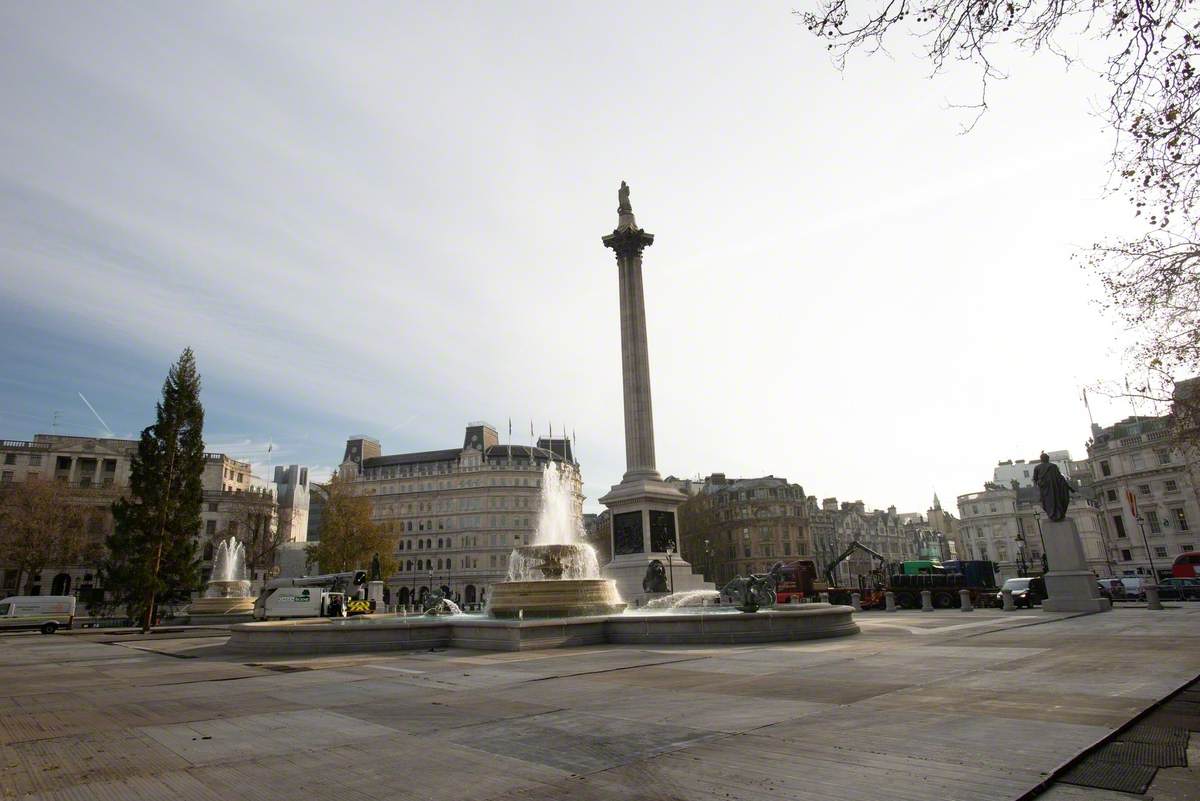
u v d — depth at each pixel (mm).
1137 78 8938
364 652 21547
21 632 43406
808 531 123562
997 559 119750
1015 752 7043
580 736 8453
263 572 100375
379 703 11445
